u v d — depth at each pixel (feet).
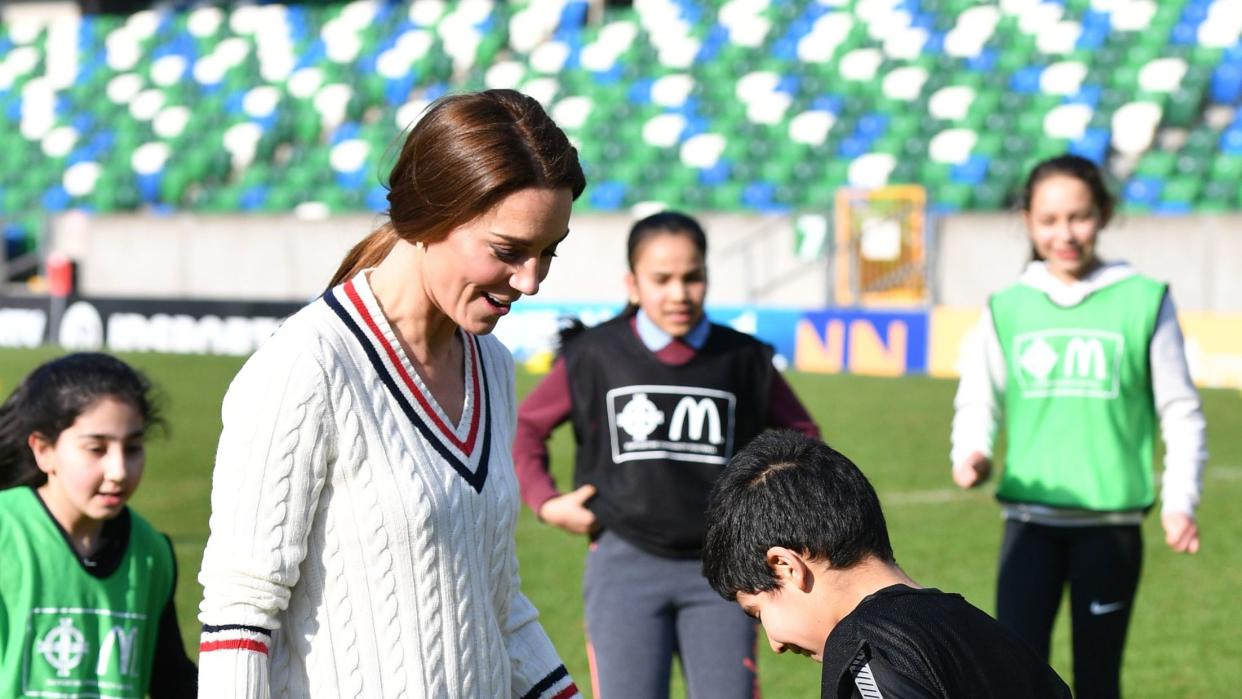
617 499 14.38
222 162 84.58
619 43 84.69
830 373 51.85
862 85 75.56
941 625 7.32
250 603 7.76
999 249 53.16
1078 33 74.54
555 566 26.17
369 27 92.17
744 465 8.07
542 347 57.21
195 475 34.65
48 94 94.17
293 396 7.78
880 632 7.24
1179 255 50.80
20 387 11.28
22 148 90.12
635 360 14.66
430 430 8.19
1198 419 15.24
